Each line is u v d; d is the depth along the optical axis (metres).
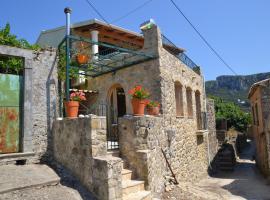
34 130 6.83
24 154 6.52
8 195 4.85
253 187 11.25
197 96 14.80
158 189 7.49
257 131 15.81
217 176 14.43
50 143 7.09
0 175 5.55
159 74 9.52
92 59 10.23
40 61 7.10
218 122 23.64
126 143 7.20
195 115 13.62
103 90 11.49
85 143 5.84
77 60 8.78
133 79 10.34
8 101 6.57
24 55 6.80
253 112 17.44
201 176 13.27
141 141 7.03
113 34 14.41
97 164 5.46
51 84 7.25
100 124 5.87
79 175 6.02
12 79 6.70
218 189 10.94
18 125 6.67
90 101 12.08
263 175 13.86
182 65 12.21
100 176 5.37
